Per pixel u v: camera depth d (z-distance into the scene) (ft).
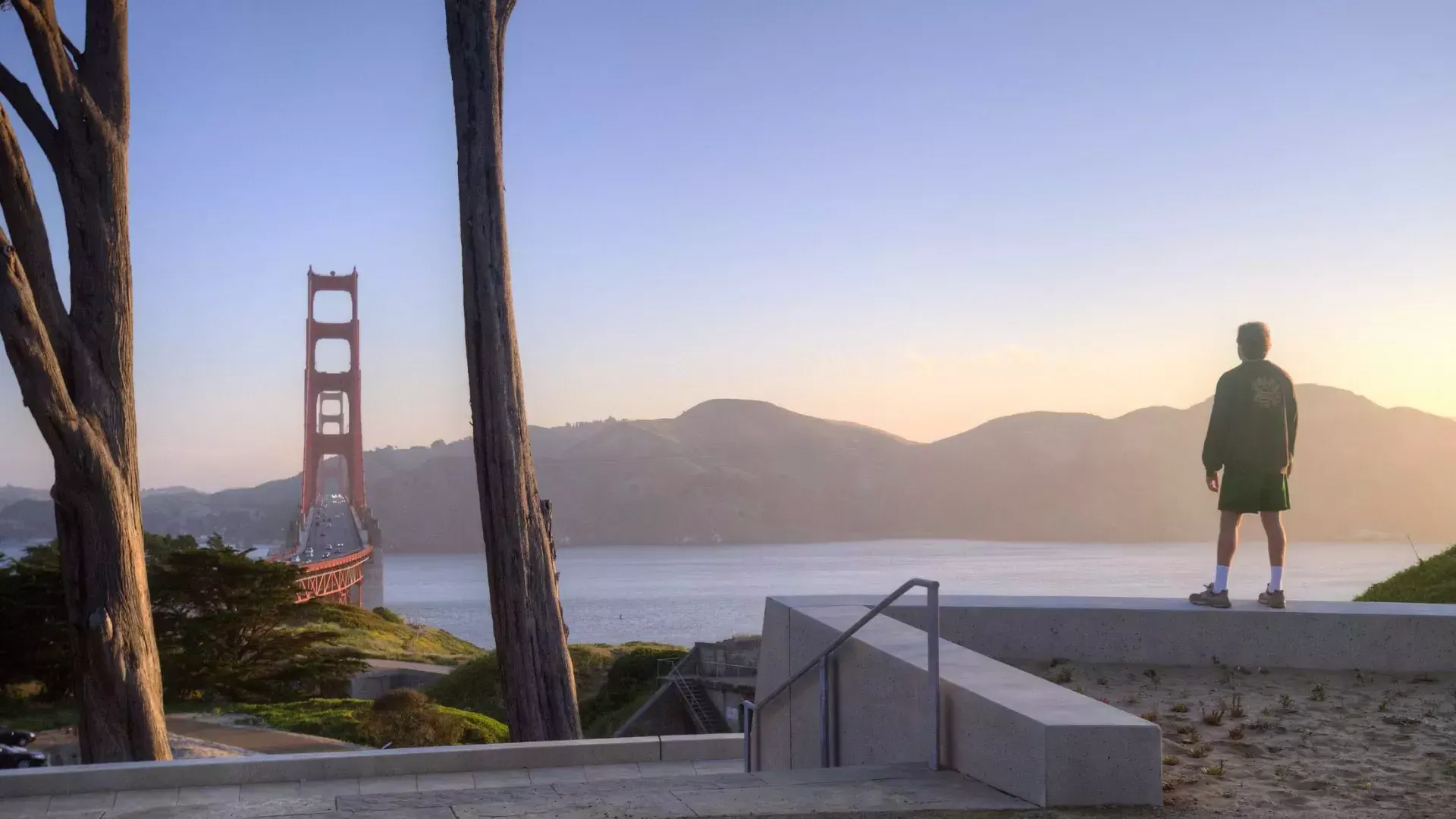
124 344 36.96
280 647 134.62
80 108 36.55
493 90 40.88
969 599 23.52
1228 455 22.12
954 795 14.44
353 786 20.83
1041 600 23.57
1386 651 21.12
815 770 16.69
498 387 40.04
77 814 16.79
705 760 25.89
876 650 18.26
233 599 128.57
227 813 15.60
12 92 36.55
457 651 257.14
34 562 130.00
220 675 126.62
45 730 93.35
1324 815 13.35
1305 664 21.42
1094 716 14.14
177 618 128.57
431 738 93.61
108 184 37.06
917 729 16.79
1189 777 14.98
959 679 16.12
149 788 19.77
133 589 36.27
